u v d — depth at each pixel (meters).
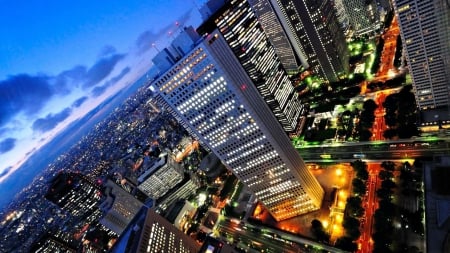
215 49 137.88
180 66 146.00
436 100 199.50
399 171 198.50
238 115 158.50
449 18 130.12
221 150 186.38
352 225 180.50
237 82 148.00
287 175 187.88
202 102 158.88
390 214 173.25
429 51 177.25
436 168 172.00
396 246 164.75
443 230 143.12
